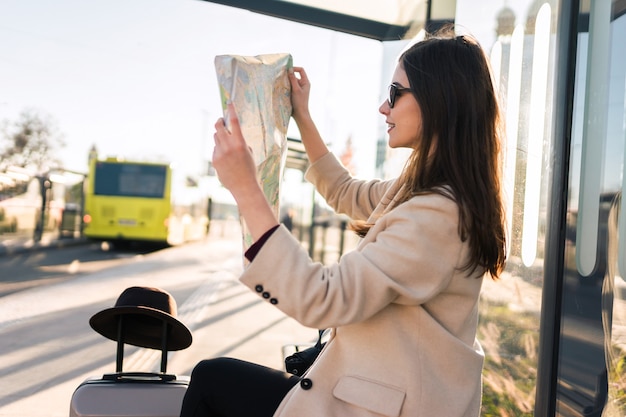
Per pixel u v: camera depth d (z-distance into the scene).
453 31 1.78
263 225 1.44
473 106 1.53
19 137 28.62
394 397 1.45
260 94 1.64
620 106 2.07
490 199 1.51
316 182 2.23
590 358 2.16
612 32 2.12
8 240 18.38
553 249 2.22
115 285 11.65
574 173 2.21
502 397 2.98
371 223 1.68
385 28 4.31
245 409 1.63
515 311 2.89
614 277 2.12
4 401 4.46
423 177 1.53
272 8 4.18
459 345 1.48
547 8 2.64
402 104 1.61
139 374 2.29
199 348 6.46
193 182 26.34
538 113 2.69
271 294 1.43
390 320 1.49
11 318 7.80
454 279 1.49
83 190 25.89
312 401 1.51
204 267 16.61
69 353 6.04
